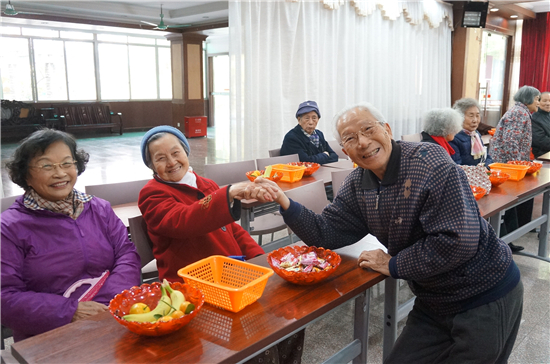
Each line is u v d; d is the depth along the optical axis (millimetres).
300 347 1543
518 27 8742
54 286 1426
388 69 6195
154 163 1603
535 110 3680
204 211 1387
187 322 976
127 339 961
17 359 920
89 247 1497
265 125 4645
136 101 13016
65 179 1414
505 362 1427
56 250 1430
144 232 1698
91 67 12086
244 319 1055
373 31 5719
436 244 1202
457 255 1188
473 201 1260
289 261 1352
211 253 1587
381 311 2430
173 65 11258
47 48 11266
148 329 919
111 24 8812
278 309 1107
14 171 1376
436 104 7207
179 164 1619
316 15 4898
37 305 1306
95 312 1348
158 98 13531
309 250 1429
